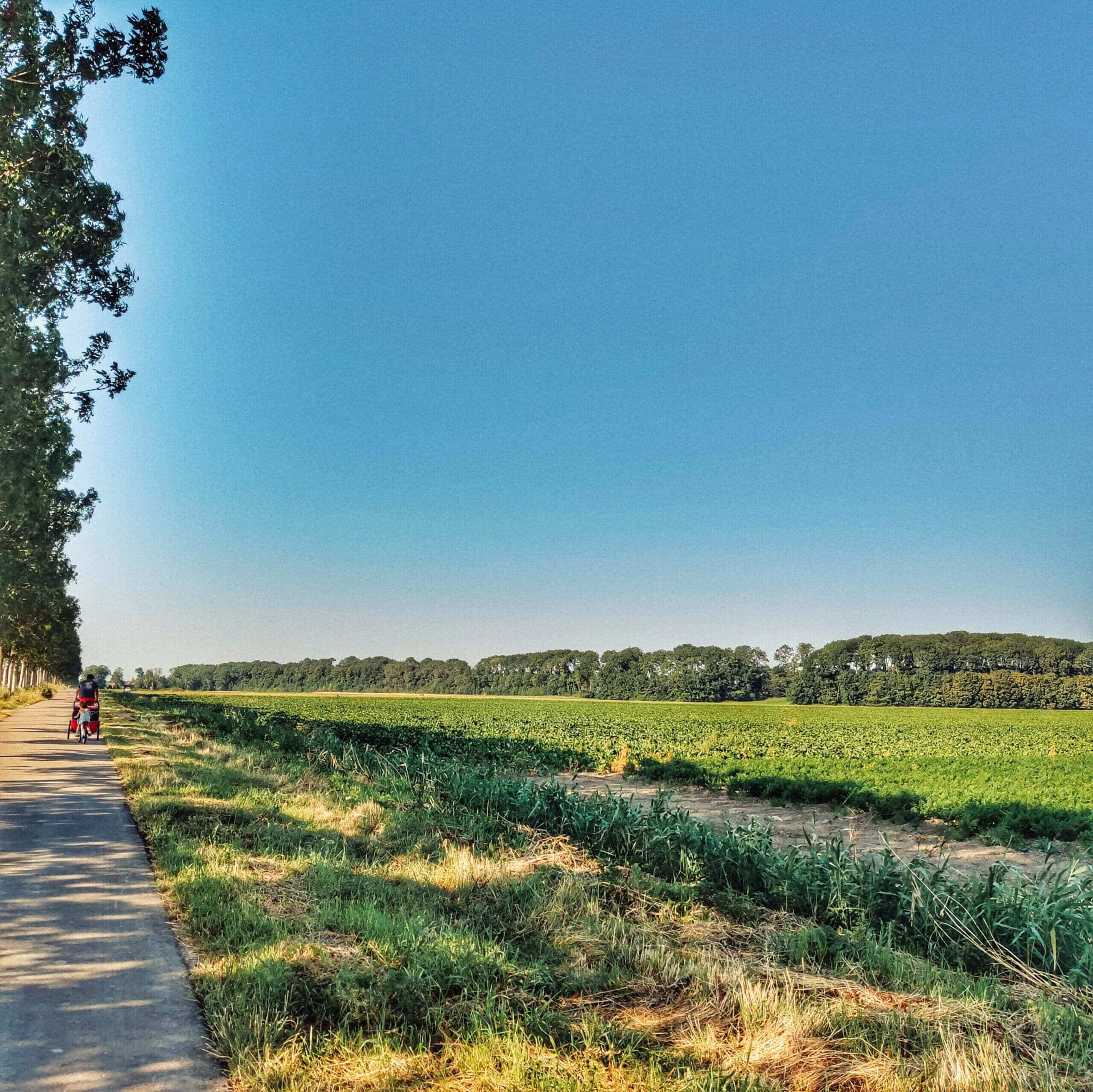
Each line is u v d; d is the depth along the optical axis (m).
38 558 30.53
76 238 19.48
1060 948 6.90
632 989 5.41
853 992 5.48
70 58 16.48
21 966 5.30
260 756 18.48
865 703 128.00
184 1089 3.78
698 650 145.75
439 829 10.77
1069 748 45.50
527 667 165.88
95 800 11.99
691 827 10.59
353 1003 4.70
